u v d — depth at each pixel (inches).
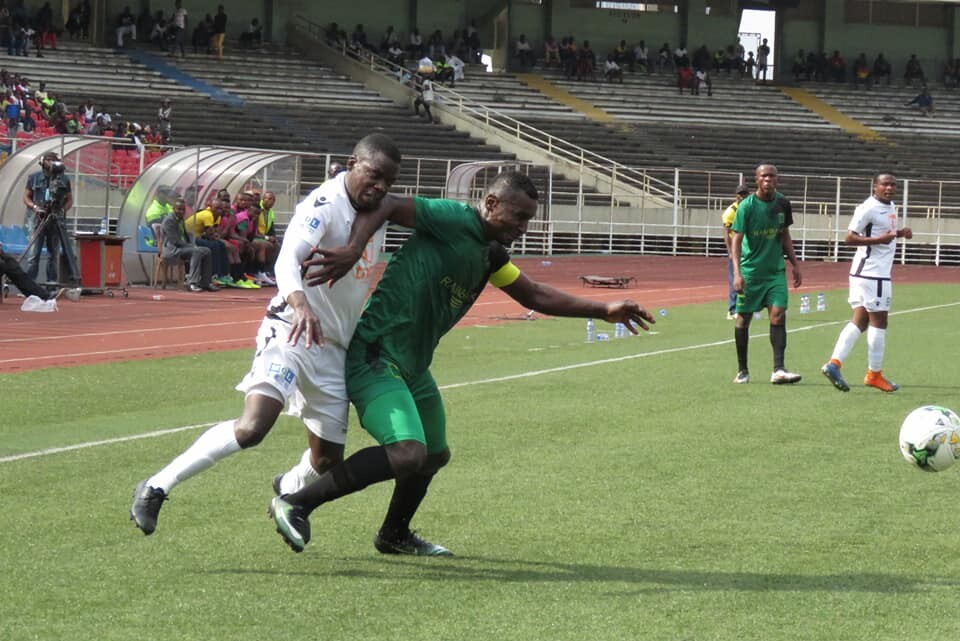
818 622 295.6
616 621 293.1
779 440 556.7
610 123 2847.0
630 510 415.5
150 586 316.2
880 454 524.7
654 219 2412.6
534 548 363.6
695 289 1647.4
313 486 327.3
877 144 2942.9
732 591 320.8
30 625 282.7
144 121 2390.5
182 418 585.0
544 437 554.3
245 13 2896.2
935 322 1223.5
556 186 2477.9
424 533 379.2
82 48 2623.0
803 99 3134.8
